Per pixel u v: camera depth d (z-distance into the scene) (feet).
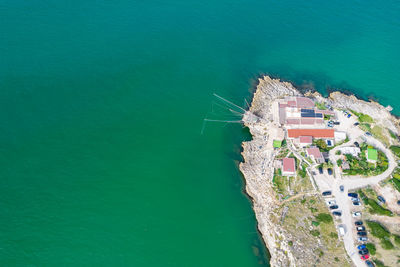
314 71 447.42
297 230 287.07
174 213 308.81
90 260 272.31
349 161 323.98
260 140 355.56
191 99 405.39
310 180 315.99
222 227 304.30
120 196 314.14
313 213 295.48
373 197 304.09
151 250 284.00
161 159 347.56
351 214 292.61
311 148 333.42
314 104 374.84
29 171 320.09
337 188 309.63
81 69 416.87
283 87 411.34
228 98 408.05
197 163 348.18
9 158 327.06
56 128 357.20
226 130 377.30
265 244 296.51
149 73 426.10
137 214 303.89
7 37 439.63
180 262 280.31
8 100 373.81
